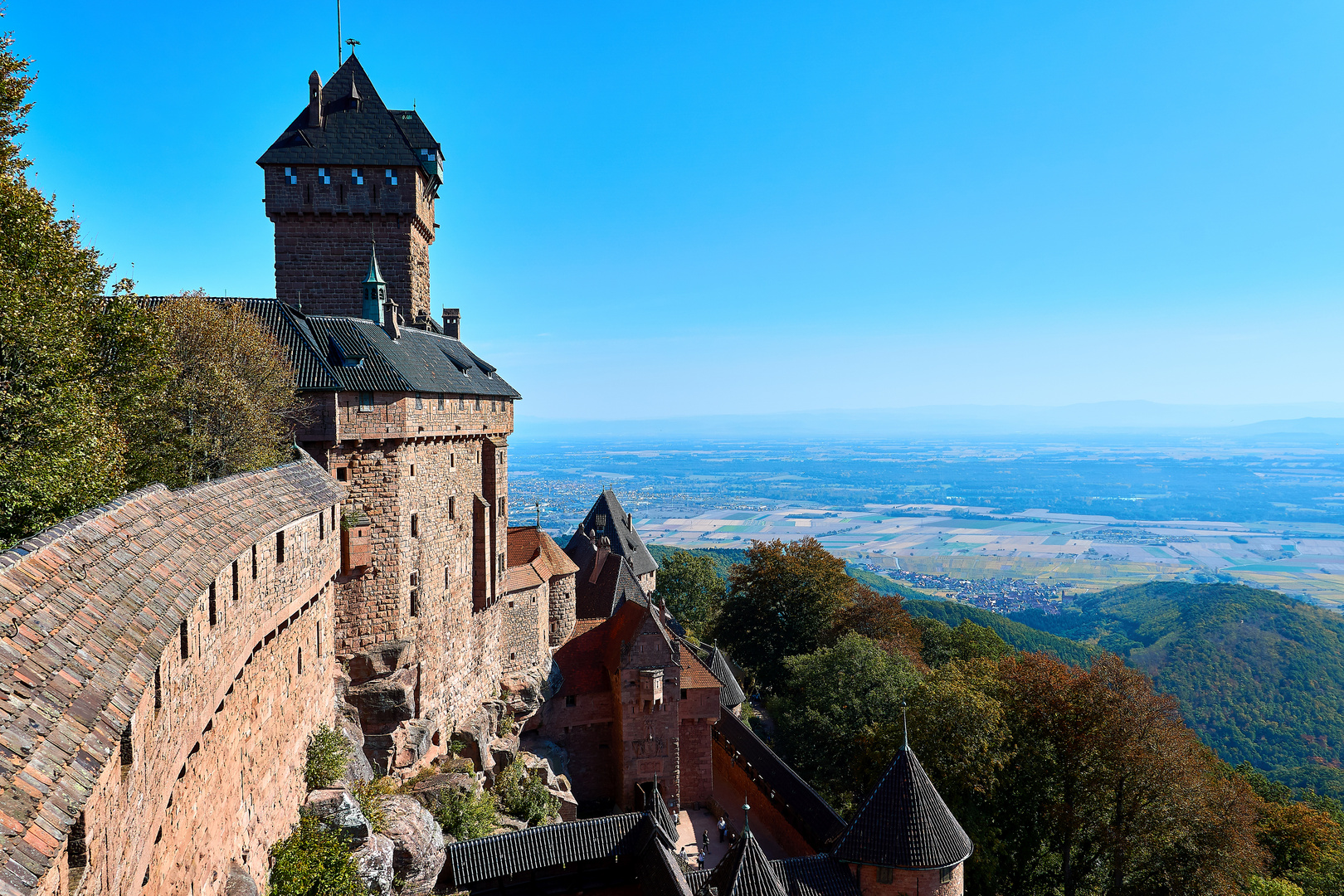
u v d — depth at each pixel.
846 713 68.19
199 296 36.16
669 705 58.59
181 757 15.73
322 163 49.81
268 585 23.33
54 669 10.60
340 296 51.25
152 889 14.25
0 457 21.92
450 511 46.53
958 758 56.28
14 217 25.00
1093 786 57.06
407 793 39.41
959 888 41.22
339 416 37.03
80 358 25.78
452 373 47.12
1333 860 64.88
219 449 31.64
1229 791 56.28
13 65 27.00
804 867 40.75
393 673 39.94
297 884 23.16
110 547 14.62
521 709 54.09
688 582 118.31
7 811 8.28
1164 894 55.91
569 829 42.00
